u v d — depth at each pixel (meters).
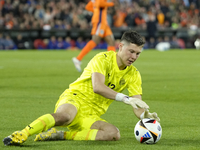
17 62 45.03
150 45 83.38
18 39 72.12
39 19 73.81
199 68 39.62
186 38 88.56
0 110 17.16
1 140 11.94
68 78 29.77
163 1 99.25
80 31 77.06
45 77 30.28
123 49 12.16
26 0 76.94
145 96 21.97
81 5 81.56
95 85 12.03
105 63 12.50
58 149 10.88
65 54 61.47
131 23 82.56
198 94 22.78
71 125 12.31
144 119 11.88
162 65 43.00
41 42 74.69
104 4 32.25
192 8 103.62
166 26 90.31
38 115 16.22
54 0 81.94
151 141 11.59
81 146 11.25
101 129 12.23
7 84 26.08
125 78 12.89
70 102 12.25
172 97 21.70
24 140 10.88
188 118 16.06
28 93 22.30
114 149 10.98
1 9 72.38
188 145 11.59
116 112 17.22
